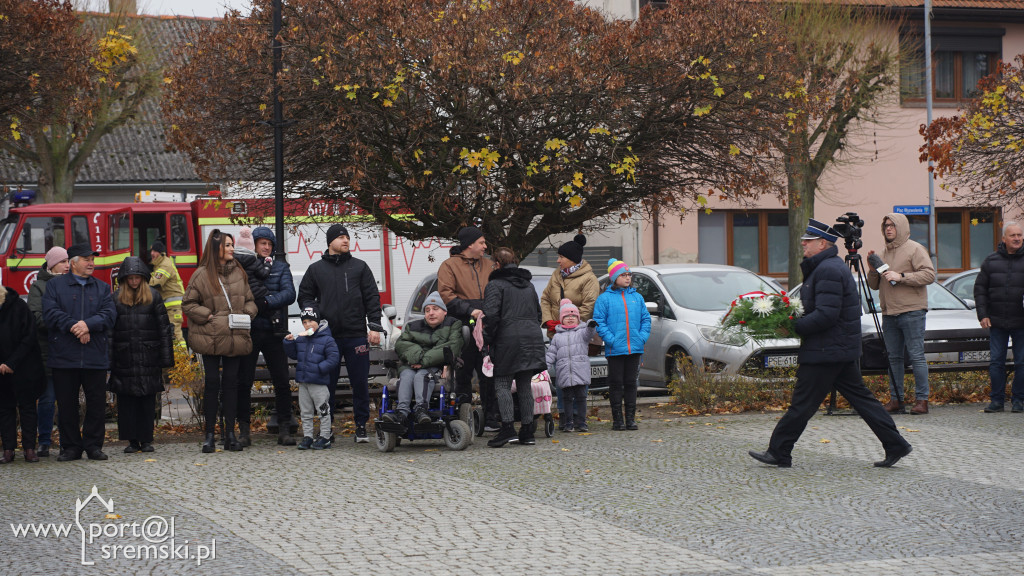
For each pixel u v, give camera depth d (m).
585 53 13.06
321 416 10.76
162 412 13.85
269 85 12.47
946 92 31.31
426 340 10.49
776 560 6.01
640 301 11.70
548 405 11.17
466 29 12.35
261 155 13.71
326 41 12.34
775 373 13.55
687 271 15.48
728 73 13.07
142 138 32.28
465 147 12.77
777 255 30.66
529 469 9.13
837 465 9.10
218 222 22.28
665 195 14.31
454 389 10.60
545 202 13.65
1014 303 12.41
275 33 12.16
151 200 23.11
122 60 17.22
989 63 31.61
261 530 6.84
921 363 12.42
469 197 13.60
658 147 13.60
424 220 14.23
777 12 23.03
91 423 10.17
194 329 10.41
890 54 26.41
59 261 10.15
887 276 12.26
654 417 12.85
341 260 11.06
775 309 9.55
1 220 20.86
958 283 19.56
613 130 13.10
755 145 13.81
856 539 6.50
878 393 13.89
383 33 12.51
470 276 10.97
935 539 6.49
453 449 10.42
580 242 12.35
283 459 9.97
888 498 7.70
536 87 12.31
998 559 6.00
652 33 13.16
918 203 31.05
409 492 8.12
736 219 30.38
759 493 7.94
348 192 14.05
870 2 28.33
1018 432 10.84
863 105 26.02
